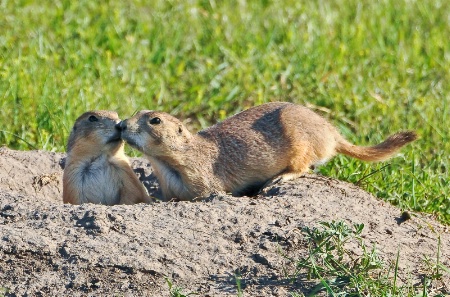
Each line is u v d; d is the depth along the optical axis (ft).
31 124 47.14
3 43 58.13
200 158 36.81
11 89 49.75
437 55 60.23
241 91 54.13
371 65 58.59
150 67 57.26
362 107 51.60
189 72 57.62
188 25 64.90
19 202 32.63
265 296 27.73
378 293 27.78
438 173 42.01
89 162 37.96
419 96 53.31
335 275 28.66
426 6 69.62
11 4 67.51
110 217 31.22
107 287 28.22
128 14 67.00
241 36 62.39
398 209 36.19
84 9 66.69
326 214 33.12
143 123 35.76
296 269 29.09
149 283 28.37
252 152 37.65
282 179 37.73
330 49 59.93
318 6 70.28
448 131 47.50
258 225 31.45
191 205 32.55
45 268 28.99
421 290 28.94
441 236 33.86
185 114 52.85
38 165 41.34
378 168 42.42
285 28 64.44
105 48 59.72
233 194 37.91
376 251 30.42
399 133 40.09
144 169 42.27
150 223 31.17
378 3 70.95
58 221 31.17
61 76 53.01
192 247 30.01
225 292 27.99
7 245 29.60
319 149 39.09
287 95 53.98
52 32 61.41
